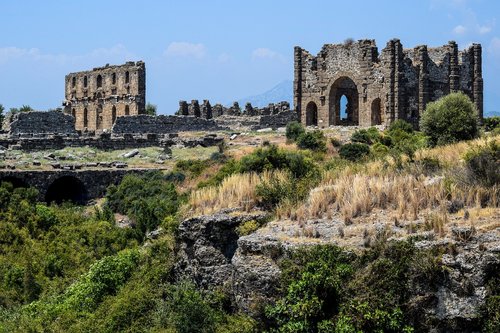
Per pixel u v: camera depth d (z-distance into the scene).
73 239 61.62
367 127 98.19
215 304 39.12
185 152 90.44
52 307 47.34
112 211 71.06
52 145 88.06
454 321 30.28
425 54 102.25
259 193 43.25
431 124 75.38
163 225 53.47
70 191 78.00
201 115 127.69
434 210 36.12
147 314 41.91
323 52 109.38
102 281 48.03
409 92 100.94
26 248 59.22
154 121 109.06
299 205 40.78
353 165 51.22
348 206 37.78
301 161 62.78
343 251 33.66
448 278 30.95
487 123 100.56
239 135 100.44
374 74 102.31
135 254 50.38
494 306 29.81
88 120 133.00
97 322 43.00
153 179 76.06
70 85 137.50
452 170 41.06
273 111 125.56
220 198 44.72
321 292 32.47
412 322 30.98
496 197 36.00
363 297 31.75
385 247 32.81
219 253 40.91
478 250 31.19
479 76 106.94
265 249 35.56
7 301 51.81
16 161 79.12
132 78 123.44
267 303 34.44
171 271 43.88
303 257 33.97
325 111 109.31
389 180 41.47
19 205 64.88
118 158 86.19
